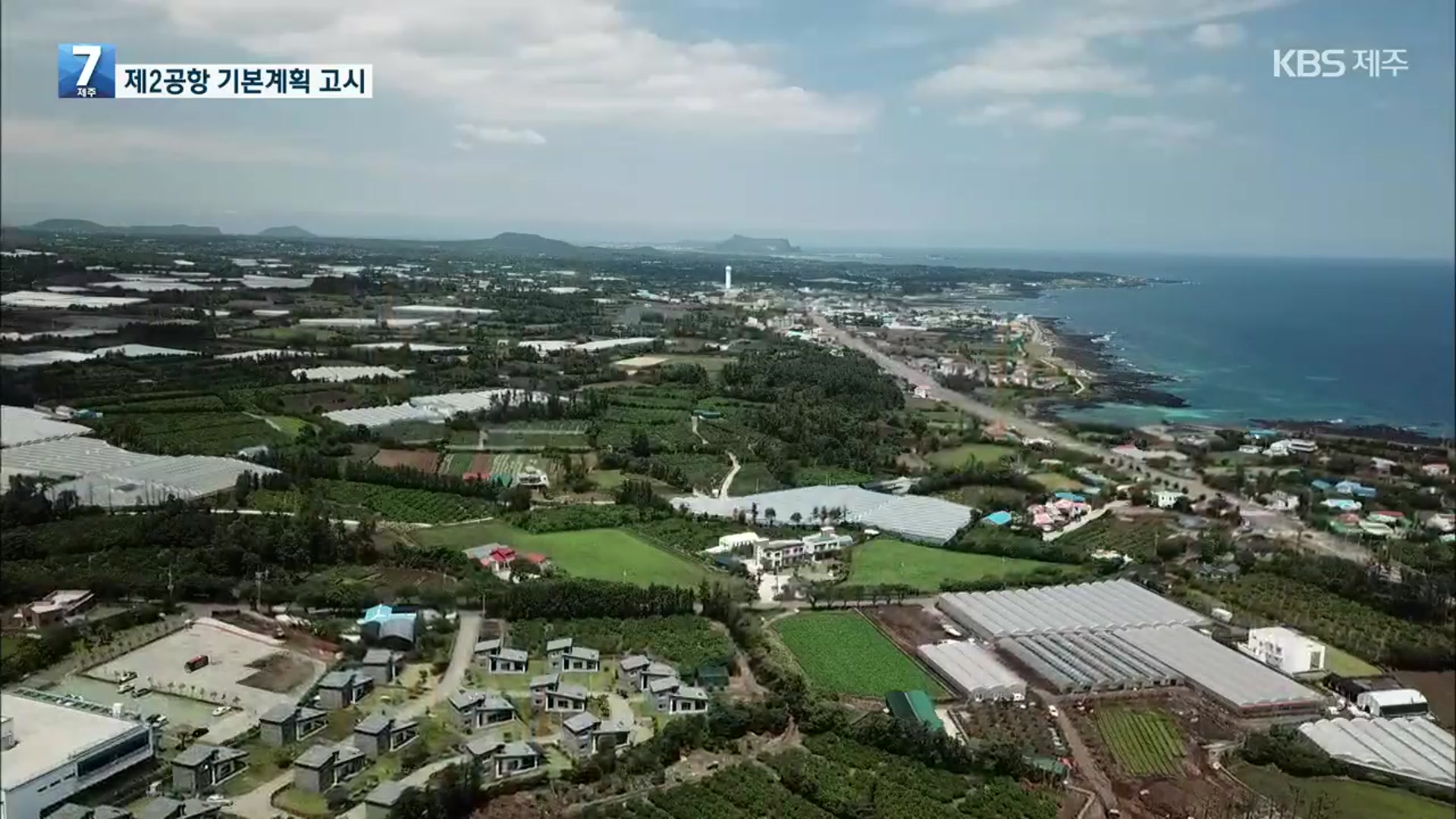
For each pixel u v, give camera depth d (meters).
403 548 160.38
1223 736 124.94
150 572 148.00
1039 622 151.62
